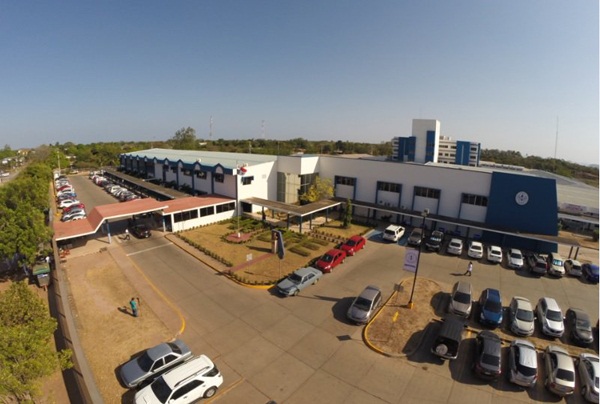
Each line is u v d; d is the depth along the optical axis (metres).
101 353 18.14
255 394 15.59
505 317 22.84
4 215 26.62
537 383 16.97
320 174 50.84
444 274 29.19
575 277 29.44
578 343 19.97
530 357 17.05
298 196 48.53
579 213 46.16
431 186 40.72
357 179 46.81
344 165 47.94
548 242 34.50
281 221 43.69
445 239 38.28
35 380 12.95
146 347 18.66
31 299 15.67
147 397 14.36
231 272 27.81
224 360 17.80
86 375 15.95
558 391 15.84
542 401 15.77
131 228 39.28
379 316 22.25
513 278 28.94
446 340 18.27
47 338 14.64
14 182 37.47
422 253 33.97
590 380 16.00
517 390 16.38
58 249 31.95
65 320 20.59
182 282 26.47
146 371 16.02
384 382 16.55
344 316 22.14
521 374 16.31
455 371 17.52
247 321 21.31
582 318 21.09
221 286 25.88
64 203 53.25
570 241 32.12
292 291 24.34
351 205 42.97
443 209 40.38
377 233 39.84
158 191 53.22
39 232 26.34
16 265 29.48
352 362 17.89
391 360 18.14
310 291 25.34
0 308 14.88
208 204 41.44
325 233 38.91
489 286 27.33
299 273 25.98
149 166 72.12
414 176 41.84
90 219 35.97
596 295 26.47
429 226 41.56
